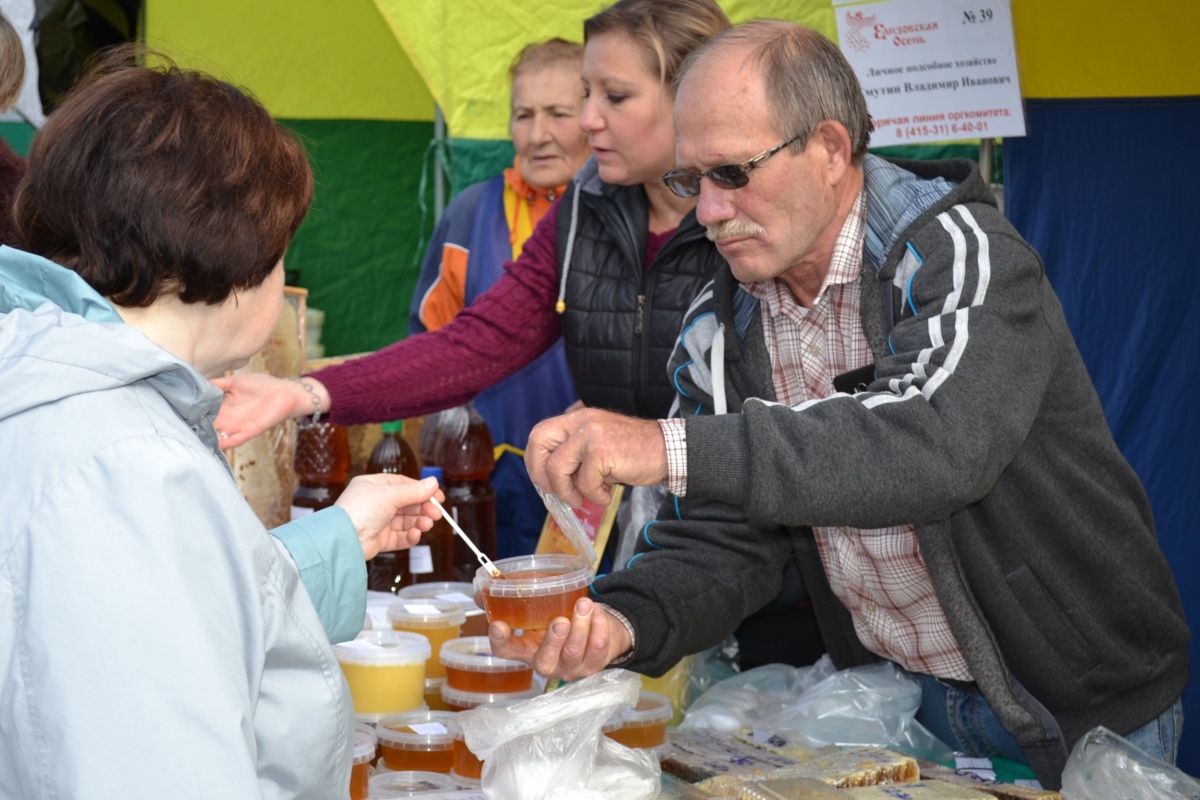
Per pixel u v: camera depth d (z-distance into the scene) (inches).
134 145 40.8
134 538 35.0
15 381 36.6
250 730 35.7
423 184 156.2
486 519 112.7
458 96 145.6
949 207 67.5
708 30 88.4
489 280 140.8
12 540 34.8
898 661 77.8
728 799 59.6
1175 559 129.0
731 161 65.4
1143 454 130.1
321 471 104.3
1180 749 122.1
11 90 72.4
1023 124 119.1
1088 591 72.3
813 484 54.9
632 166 90.4
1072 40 127.1
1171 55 127.3
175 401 40.2
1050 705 73.2
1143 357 129.7
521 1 143.8
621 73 88.1
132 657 33.7
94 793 32.6
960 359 58.5
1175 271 129.1
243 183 42.4
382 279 179.2
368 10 170.7
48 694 33.3
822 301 73.1
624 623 66.0
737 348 76.0
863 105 68.7
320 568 50.7
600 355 96.8
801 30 67.9
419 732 64.4
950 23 119.5
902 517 56.0
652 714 67.6
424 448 113.7
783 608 89.5
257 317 46.5
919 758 73.1
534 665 61.1
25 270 41.0
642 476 56.7
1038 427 69.2
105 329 38.6
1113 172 129.3
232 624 36.9
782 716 75.9
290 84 170.9
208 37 164.2
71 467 35.5
